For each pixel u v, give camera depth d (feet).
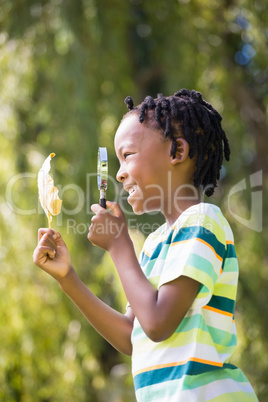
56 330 18.01
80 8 19.10
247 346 18.85
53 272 6.27
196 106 6.30
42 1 19.61
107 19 19.27
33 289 18.01
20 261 17.92
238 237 19.62
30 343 17.67
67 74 18.45
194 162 6.24
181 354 5.52
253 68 21.66
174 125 6.15
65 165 18.25
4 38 19.51
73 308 18.26
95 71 18.67
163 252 5.91
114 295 19.29
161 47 20.77
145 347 5.78
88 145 18.19
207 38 20.95
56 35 18.90
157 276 5.81
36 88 19.21
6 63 19.08
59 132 18.51
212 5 21.54
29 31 19.38
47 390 17.71
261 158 21.80
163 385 5.49
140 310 5.37
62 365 17.83
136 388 5.75
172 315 5.34
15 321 17.71
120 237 5.77
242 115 22.17
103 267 18.08
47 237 6.20
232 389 5.56
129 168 6.14
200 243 5.58
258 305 19.15
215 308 5.78
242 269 19.25
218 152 6.53
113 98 18.84
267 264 19.93
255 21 20.98
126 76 19.26
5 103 18.85
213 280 5.55
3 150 18.45
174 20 20.57
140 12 21.11
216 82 21.07
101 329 6.52
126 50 19.81
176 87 19.85
